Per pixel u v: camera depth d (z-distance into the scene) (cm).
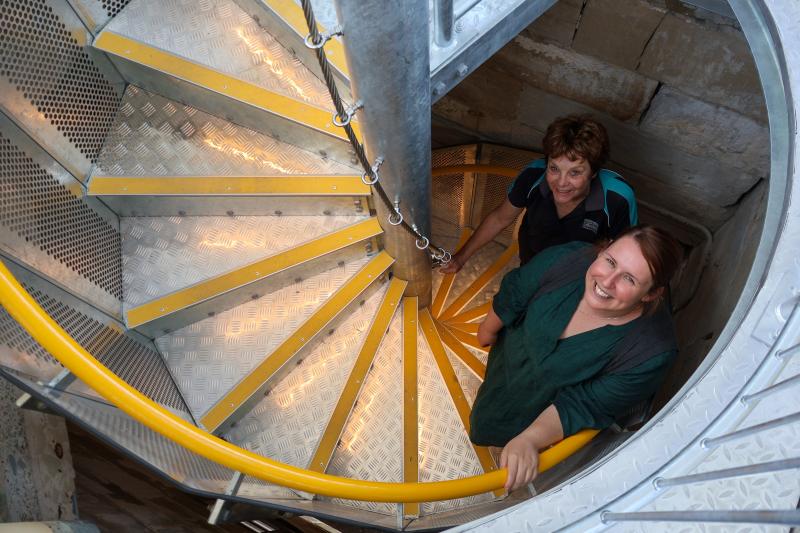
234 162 285
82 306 257
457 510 302
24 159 235
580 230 295
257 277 288
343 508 290
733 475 130
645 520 146
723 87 289
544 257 243
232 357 293
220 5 274
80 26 254
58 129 253
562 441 228
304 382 314
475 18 198
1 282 176
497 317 265
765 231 179
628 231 208
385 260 315
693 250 426
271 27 267
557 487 164
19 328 202
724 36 269
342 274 312
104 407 223
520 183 307
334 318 303
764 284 167
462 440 332
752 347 165
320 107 267
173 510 290
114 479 290
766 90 182
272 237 298
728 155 327
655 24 277
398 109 189
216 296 286
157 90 276
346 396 311
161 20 269
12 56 227
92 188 271
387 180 238
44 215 244
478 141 439
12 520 207
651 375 223
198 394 288
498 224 337
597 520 157
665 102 315
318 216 301
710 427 159
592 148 260
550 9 293
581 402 229
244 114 276
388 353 342
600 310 222
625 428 311
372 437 320
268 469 203
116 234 287
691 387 167
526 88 355
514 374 254
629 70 305
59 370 211
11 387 230
